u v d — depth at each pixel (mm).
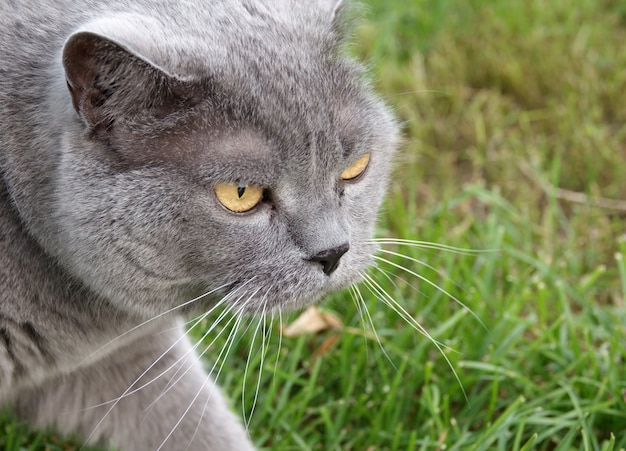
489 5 5648
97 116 2340
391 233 4188
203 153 2369
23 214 2506
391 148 2834
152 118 2354
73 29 2467
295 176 2428
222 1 2527
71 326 2705
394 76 5078
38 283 2611
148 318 2680
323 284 2557
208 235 2451
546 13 5566
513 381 3445
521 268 4000
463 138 4902
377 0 5594
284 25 2529
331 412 3436
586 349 3580
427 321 3695
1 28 2520
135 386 3023
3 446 3238
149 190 2381
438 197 4508
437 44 5445
